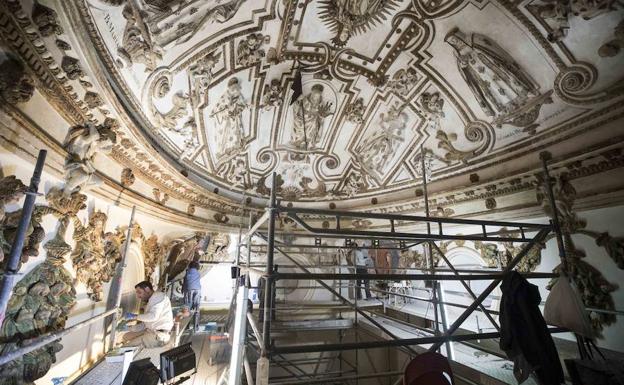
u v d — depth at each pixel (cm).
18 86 218
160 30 419
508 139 684
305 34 685
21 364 241
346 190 1103
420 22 643
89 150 339
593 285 520
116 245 450
